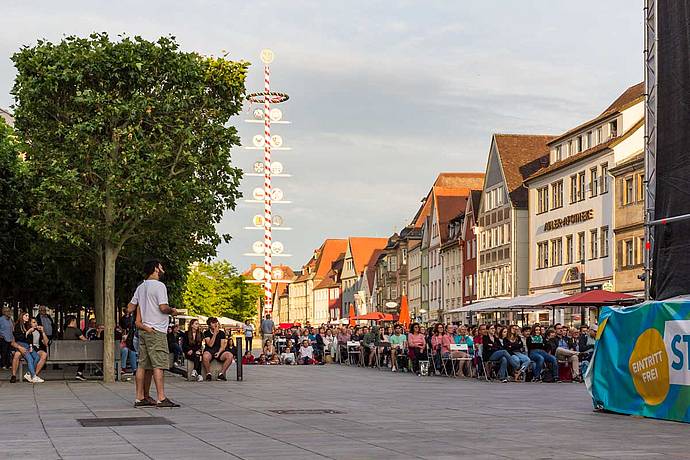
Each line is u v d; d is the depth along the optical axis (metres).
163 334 17.58
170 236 30.42
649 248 22.62
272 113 63.72
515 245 81.50
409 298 128.25
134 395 21.52
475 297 93.19
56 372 34.62
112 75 27.28
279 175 63.91
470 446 11.89
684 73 21.78
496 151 86.62
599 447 11.88
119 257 38.22
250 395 22.00
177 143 27.73
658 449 11.71
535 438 12.86
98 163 26.62
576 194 69.56
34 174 27.58
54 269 40.12
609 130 65.12
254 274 62.62
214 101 28.77
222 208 29.47
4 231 37.59
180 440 12.44
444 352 36.69
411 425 14.62
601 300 39.12
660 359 16.06
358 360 49.09
